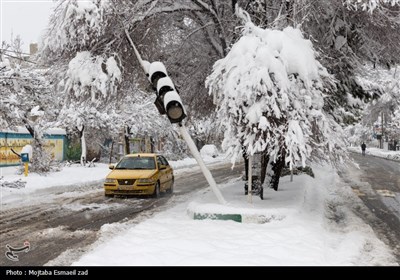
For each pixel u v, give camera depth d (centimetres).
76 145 3531
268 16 1408
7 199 1529
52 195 1656
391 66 1515
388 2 1225
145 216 1167
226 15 1489
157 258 699
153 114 3766
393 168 3272
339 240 895
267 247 761
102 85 1166
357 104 1686
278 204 1083
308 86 1042
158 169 1630
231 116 1054
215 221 980
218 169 3331
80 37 1171
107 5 1134
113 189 1529
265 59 1028
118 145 4150
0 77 1595
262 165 1194
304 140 1008
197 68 1652
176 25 1527
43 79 1692
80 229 1001
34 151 2455
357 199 1548
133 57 1379
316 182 2005
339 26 1323
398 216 1205
